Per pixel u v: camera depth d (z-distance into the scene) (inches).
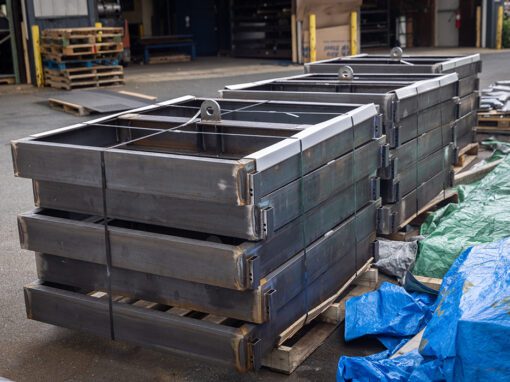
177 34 914.1
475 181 240.2
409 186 187.9
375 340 138.9
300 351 130.6
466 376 99.4
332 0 708.0
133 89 547.5
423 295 150.2
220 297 116.8
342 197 139.2
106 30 554.6
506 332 96.8
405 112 178.5
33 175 128.9
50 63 563.5
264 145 139.5
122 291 126.3
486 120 314.8
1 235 213.3
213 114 141.7
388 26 897.5
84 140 146.8
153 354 136.4
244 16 842.2
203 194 110.7
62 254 129.3
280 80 221.3
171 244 116.0
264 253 114.8
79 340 142.9
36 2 565.0
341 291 143.2
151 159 114.3
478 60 258.8
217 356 117.2
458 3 911.7
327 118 154.2
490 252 126.3
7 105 487.2
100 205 124.2
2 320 153.5
